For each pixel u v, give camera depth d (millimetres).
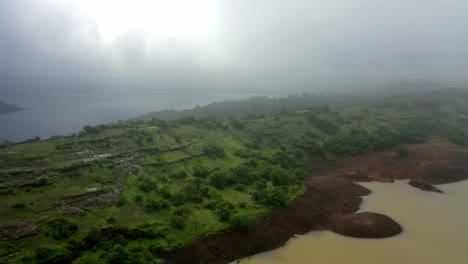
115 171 81500
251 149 119938
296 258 59438
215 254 57781
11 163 78000
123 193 71125
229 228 63375
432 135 177000
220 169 93438
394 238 67500
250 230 64688
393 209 84375
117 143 100812
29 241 50844
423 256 60375
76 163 79750
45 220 56188
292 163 111500
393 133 157875
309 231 70562
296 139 140250
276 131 148000
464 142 157375
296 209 76125
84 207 63125
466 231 71312
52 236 52594
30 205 61219
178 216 61781
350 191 95312
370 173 115750
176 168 90000
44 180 68875
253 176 90125
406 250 62562
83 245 51656
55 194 66625
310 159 123625
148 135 109875
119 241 54625
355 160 128875
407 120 196125
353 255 60562
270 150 125625
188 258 55375
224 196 76875
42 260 47156
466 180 112875
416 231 71000
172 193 74000
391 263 57875
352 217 75938
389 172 116625
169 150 100500
